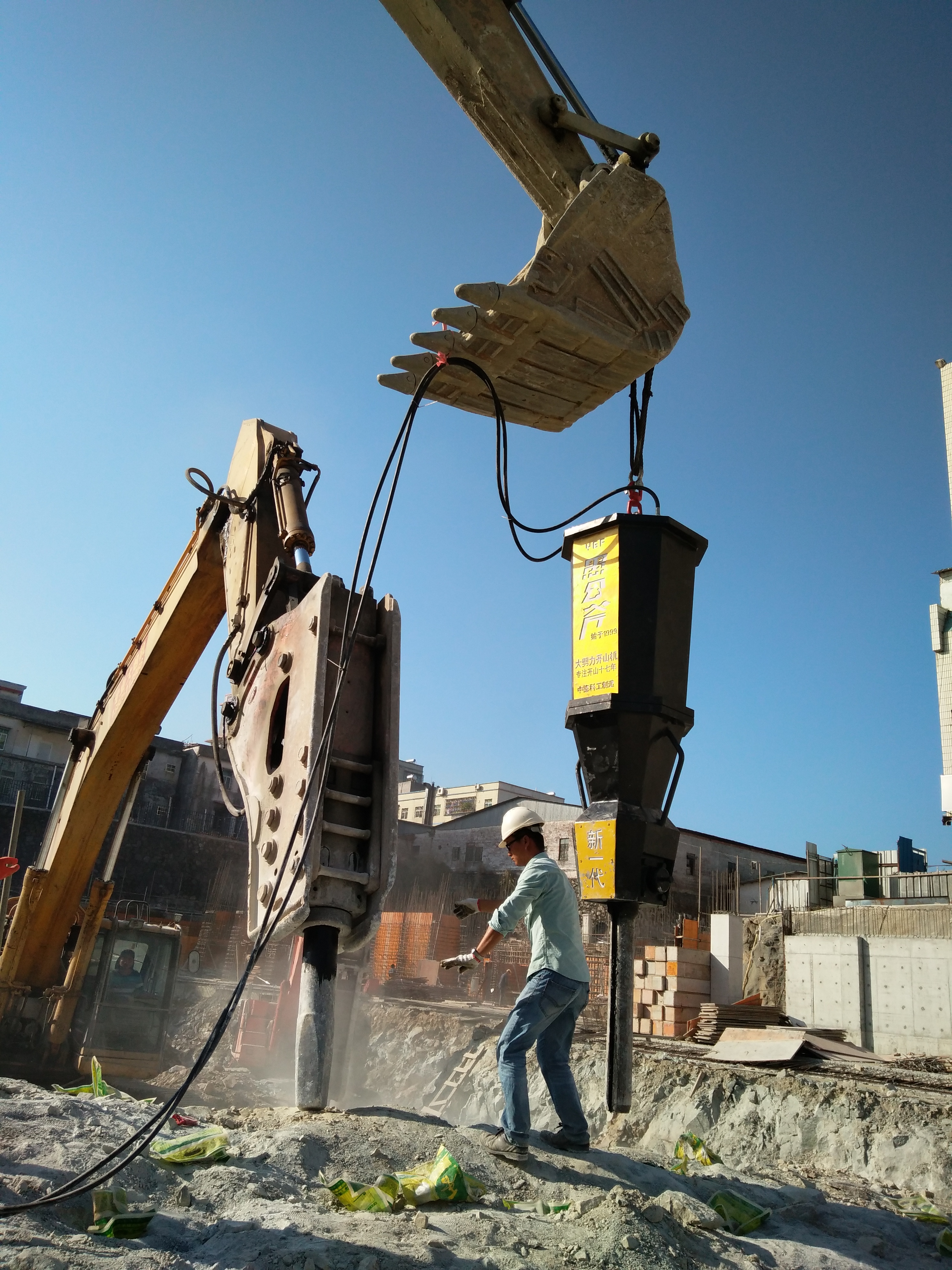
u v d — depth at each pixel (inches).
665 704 192.1
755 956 770.2
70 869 395.5
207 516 317.4
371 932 182.4
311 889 173.8
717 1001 757.3
